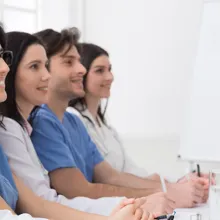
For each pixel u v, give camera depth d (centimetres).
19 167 152
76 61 194
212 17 246
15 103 160
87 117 223
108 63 231
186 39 307
